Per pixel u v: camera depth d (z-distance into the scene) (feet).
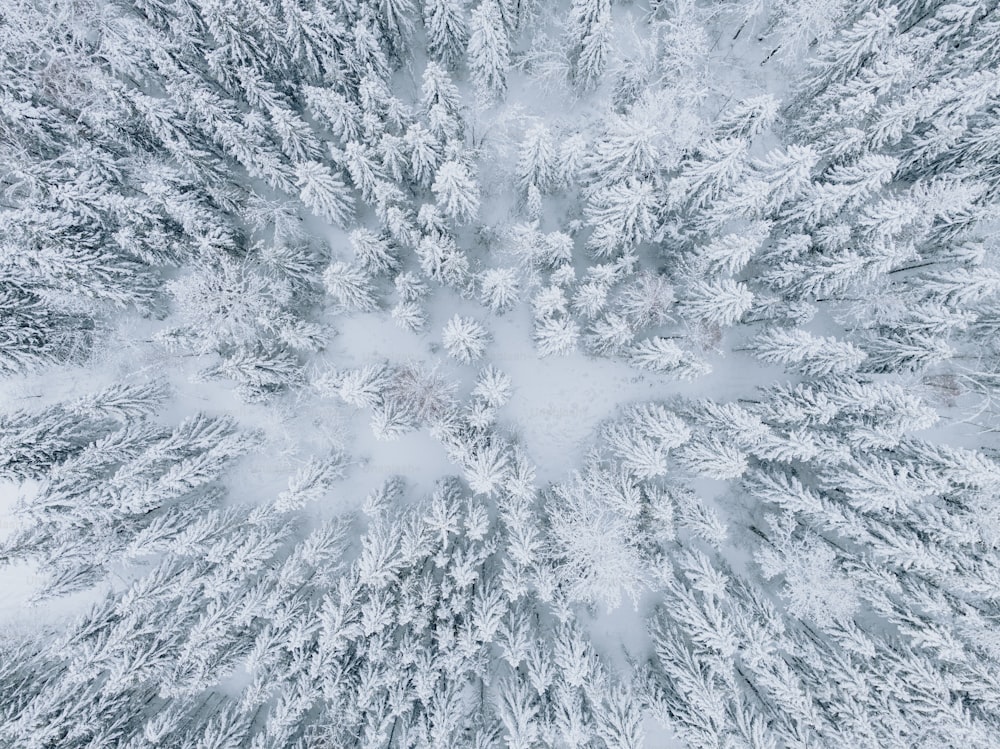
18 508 92.32
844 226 89.76
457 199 94.63
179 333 102.99
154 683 100.89
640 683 103.50
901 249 88.58
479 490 89.86
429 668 92.79
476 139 107.24
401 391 105.19
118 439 101.45
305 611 98.94
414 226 102.58
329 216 103.71
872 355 100.53
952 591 92.89
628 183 93.20
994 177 93.81
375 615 87.76
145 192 98.27
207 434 106.83
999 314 96.48
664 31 108.47
